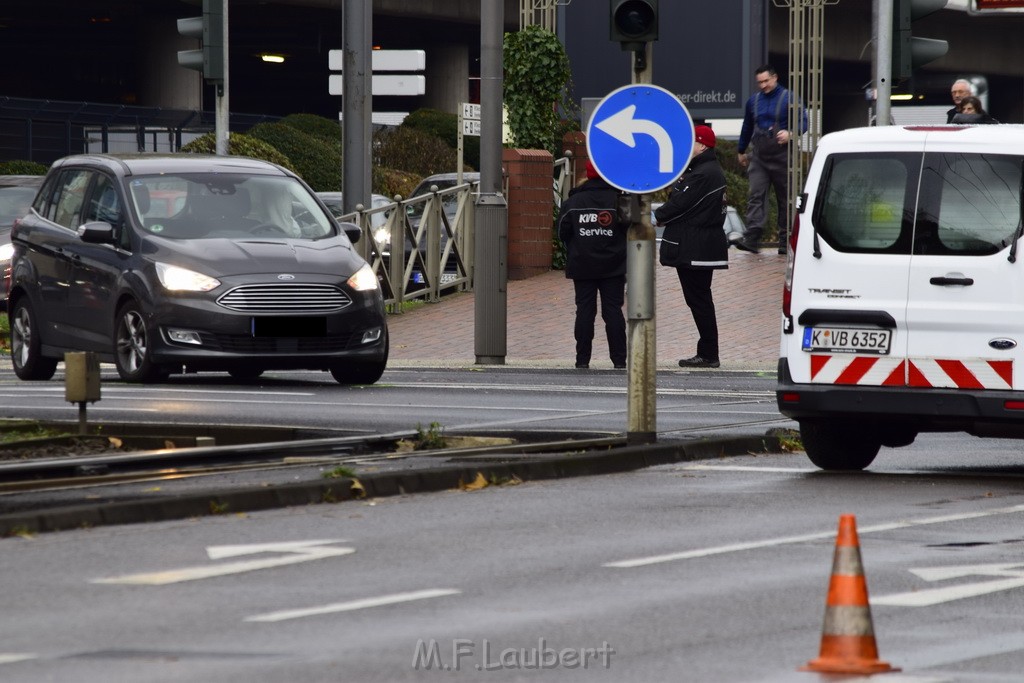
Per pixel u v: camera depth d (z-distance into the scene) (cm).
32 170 12612
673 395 4928
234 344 4906
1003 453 3925
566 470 3425
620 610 2119
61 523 2692
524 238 8100
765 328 6775
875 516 2895
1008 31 19650
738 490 3222
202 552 2500
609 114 3684
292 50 19262
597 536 2673
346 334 5028
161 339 4938
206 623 2028
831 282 3491
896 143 3484
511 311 7319
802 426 3578
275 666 1820
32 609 2102
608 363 6150
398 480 3150
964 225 3425
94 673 1783
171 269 4956
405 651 1894
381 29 18388
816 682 1781
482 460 3456
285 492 2980
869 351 3462
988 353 3391
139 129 14450
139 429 3850
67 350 5338
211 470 3259
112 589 2225
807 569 2398
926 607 2156
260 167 5453
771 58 18562
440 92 19188
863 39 18575
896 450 3969
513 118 8538
